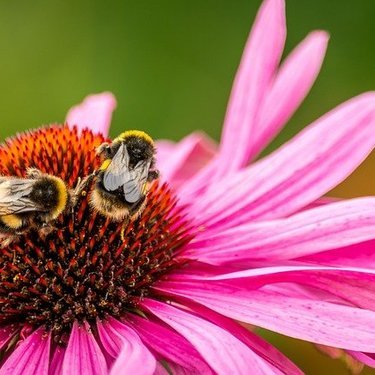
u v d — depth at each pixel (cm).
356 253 25
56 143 26
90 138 26
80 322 25
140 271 25
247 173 27
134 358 22
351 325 23
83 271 25
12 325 25
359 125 26
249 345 24
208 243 26
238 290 25
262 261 25
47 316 25
